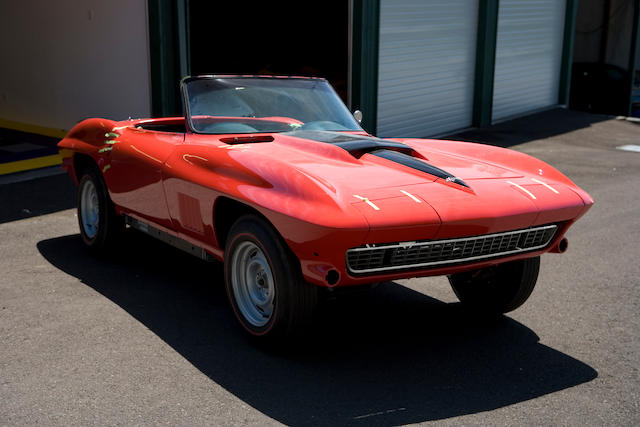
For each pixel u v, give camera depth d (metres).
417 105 13.05
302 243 3.14
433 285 4.94
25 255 5.30
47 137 11.43
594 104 20.17
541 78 17.03
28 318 4.02
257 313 3.69
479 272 4.08
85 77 11.28
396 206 3.16
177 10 9.72
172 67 9.96
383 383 3.33
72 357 3.51
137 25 10.08
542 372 3.51
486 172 3.81
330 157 3.79
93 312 4.14
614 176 9.70
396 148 4.04
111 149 4.82
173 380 3.28
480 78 14.47
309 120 4.66
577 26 23.14
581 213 3.70
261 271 3.63
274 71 13.16
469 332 4.05
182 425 2.87
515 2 15.16
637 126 15.54
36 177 8.34
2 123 12.94
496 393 3.26
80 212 5.39
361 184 3.37
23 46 12.48
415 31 12.55
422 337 3.95
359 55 11.37
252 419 2.93
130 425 2.86
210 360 3.52
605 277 5.18
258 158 3.59
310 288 3.38
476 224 3.26
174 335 3.83
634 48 19.19
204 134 4.35
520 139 13.38
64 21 11.41
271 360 3.55
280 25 12.94
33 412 2.95
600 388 3.33
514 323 4.21
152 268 5.06
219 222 3.81
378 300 4.59
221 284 4.76
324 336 3.93
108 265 5.10
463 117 14.53
